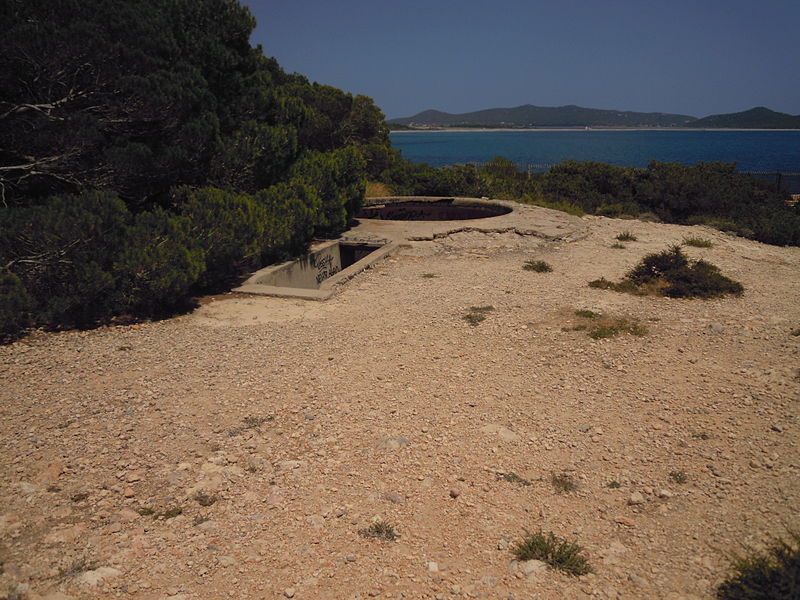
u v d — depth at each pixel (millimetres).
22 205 9094
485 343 7367
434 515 3883
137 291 8141
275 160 12469
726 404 5469
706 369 6363
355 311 8852
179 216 9406
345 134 27031
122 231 8539
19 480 4137
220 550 3461
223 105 11984
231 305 9070
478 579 3254
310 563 3363
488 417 5352
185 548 3465
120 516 3764
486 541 3617
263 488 4160
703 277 9961
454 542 3602
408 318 8461
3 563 3209
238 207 10008
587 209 22344
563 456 4684
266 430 5031
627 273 11008
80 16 9094
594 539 3643
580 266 12227
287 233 11359
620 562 3391
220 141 11133
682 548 3494
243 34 12367
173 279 8195
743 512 3805
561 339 7465
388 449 4734
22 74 8641
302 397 5723
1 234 7414
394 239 14578
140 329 7793
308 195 12586
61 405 5414
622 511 3938
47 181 9438
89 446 4656
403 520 3818
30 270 7738
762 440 4750
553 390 5945
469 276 11312
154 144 10125
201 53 11359
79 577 3139
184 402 5547
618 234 16578
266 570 3291
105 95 9164
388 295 9844
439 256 13406
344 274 10891
